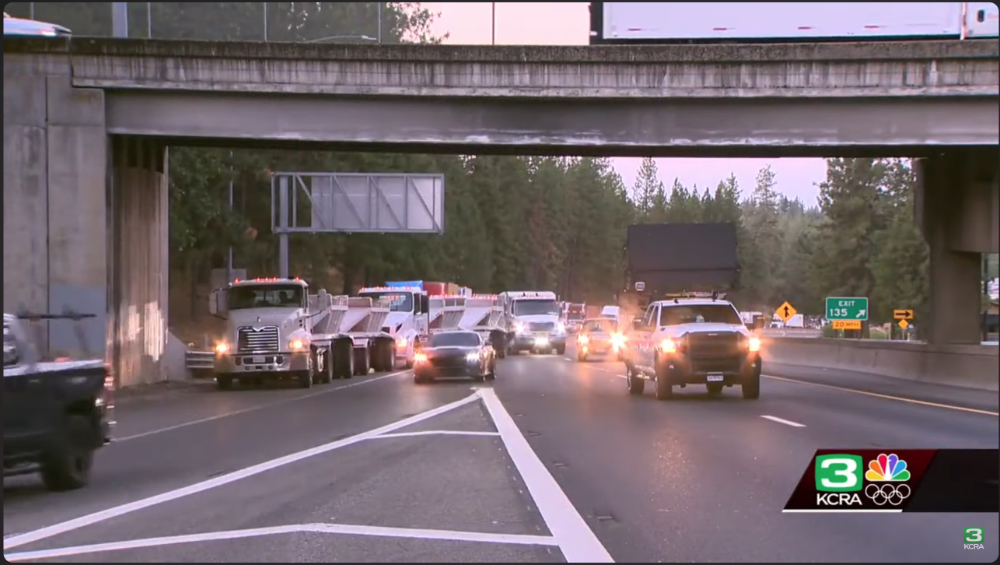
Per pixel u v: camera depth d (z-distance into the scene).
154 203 30.36
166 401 24.20
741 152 26.11
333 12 64.62
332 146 26.45
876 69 23.59
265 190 57.69
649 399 22.94
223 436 16.30
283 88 24.45
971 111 23.78
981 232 29.36
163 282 31.42
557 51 24.20
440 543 8.33
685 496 10.37
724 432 15.84
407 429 17.08
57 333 16.97
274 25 60.84
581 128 24.75
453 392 26.20
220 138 25.23
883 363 33.22
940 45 23.34
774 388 26.44
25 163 24.48
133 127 24.86
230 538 8.55
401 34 68.81
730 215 108.12
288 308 29.45
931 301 32.19
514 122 24.88
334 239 60.84
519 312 56.31
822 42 25.25
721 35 25.61
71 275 24.48
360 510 9.79
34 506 10.16
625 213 129.75
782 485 10.98
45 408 10.47
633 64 24.09
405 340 41.81
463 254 84.88
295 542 8.38
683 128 24.62
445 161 79.94
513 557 7.84
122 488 11.22
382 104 24.89
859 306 44.09
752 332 24.09
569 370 37.75
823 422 17.11
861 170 83.25
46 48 24.33
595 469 12.24
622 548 8.12
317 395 25.78
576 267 128.25
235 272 43.28
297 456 13.73
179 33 56.88
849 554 7.91
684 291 35.25
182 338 49.28
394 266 67.19
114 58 24.39
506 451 14.02
